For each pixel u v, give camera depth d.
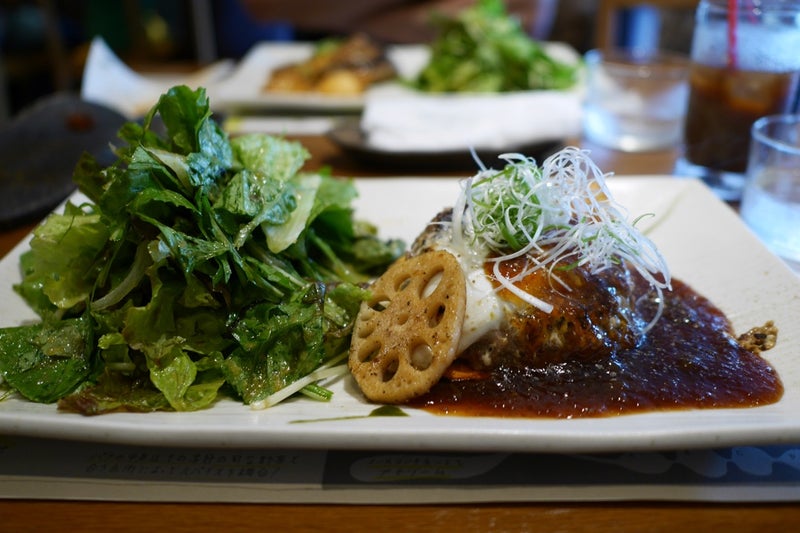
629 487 0.23
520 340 0.27
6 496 0.23
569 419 0.24
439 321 0.26
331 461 0.24
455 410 0.25
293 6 0.92
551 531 0.22
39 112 0.49
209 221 0.28
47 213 0.39
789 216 0.35
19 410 0.25
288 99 0.61
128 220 0.27
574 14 1.08
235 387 0.26
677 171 0.46
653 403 0.25
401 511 0.23
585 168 0.30
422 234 0.31
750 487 0.23
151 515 0.23
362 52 0.71
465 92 0.65
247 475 0.24
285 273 0.30
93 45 0.65
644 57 0.58
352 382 0.27
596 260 0.28
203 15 1.05
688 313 0.30
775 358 0.27
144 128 0.29
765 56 0.39
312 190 0.33
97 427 0.23
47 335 0.27
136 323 0.26
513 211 0.28
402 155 0.45
